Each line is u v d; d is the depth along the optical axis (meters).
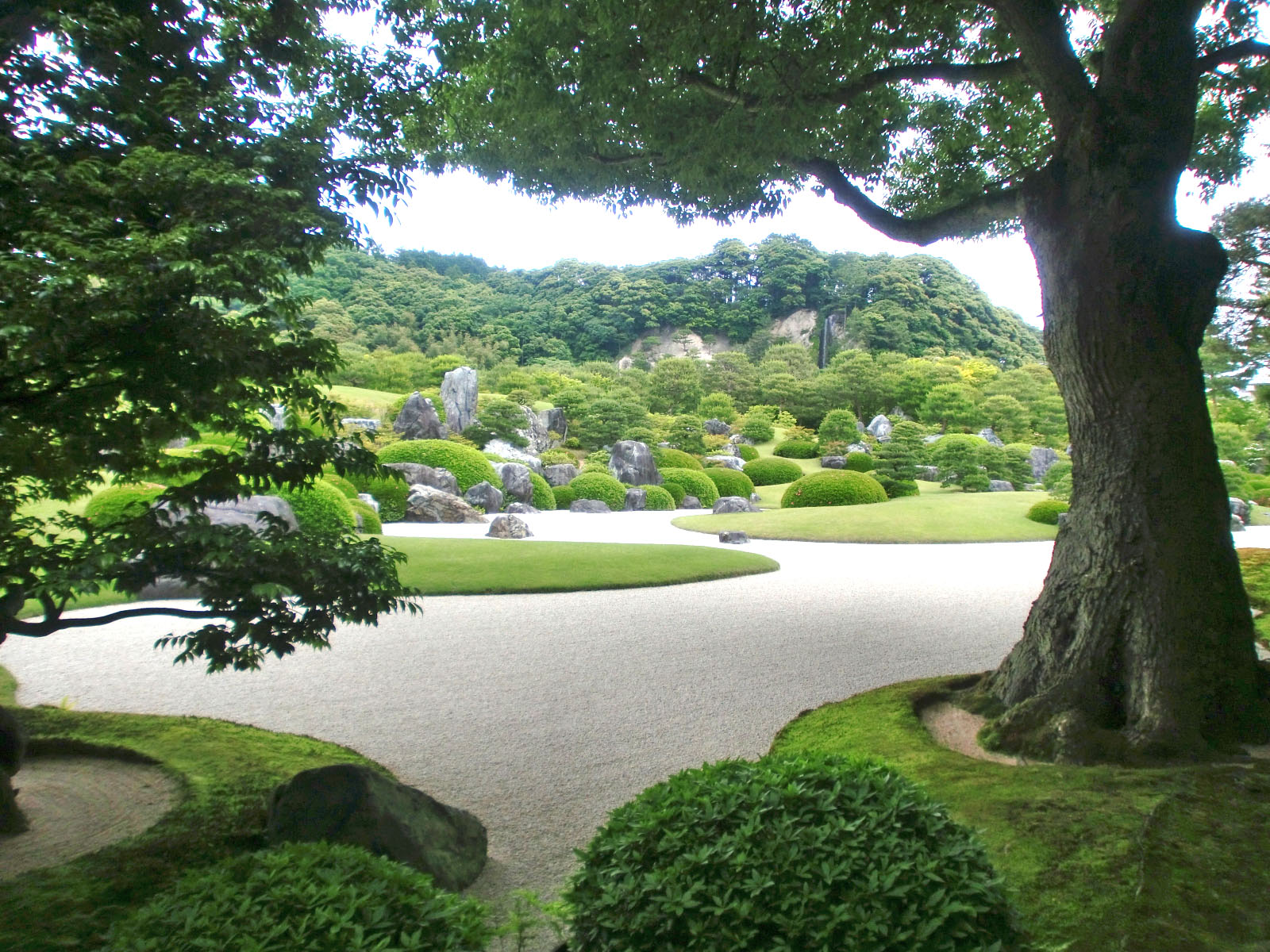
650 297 78.75
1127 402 4.58
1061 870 2.89
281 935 1.76
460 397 35.41
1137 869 2.85
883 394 50.34
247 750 4.43
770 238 82.38
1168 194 4.57
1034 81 5.01
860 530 18.06
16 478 3.04
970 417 46.97
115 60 2.78
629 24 5.83
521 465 27.73
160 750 4.39
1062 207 4.79
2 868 3.13
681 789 2.29
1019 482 34.28
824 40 5.92
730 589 10.54
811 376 57.62
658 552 13.26
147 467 3.25
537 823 3.69
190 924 1.78
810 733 4.74
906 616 8.76
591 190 7.82
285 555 3.20
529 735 4.88
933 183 7.86
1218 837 3.06
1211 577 4.41
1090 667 4.46
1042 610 4.84
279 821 2.98
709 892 1.93
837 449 39.34
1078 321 4.66
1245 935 2.50
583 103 6.48
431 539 14.52
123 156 2.73
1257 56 5.09
